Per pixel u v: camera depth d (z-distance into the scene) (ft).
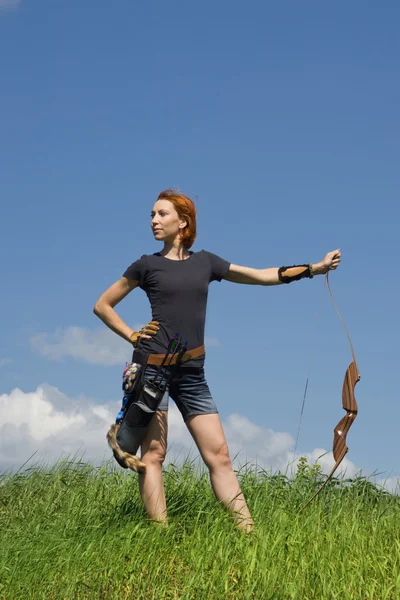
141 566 16.48
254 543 17.25
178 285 18.44
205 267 19.04
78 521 19.72
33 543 18.29
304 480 22.49
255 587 15.14
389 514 20.66
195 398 18.54
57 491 23.68
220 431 18.58
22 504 23.08
